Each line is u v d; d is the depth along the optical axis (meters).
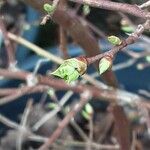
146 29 0.22
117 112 0.45
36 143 0.64
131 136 0.51
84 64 0.20
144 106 0.43
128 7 0.21
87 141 0.55
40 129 0.65
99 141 0.61
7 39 0.44
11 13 0.74
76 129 0.64
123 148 0.48
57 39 0.72
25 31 0.71
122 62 0.65
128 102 0.44
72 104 0.66
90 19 0.59
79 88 0.42
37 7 0.29
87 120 0.65
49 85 0.40
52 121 0.65
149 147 0.62
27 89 0.41
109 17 0.57
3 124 0.65
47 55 0.50
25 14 0.75
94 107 0.66
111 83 0.42
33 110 0.65
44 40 0.73
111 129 0.63
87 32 0.36
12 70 0.43
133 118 0.61
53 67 0.63
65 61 0.20
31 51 0.72
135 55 0.56
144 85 0.68
